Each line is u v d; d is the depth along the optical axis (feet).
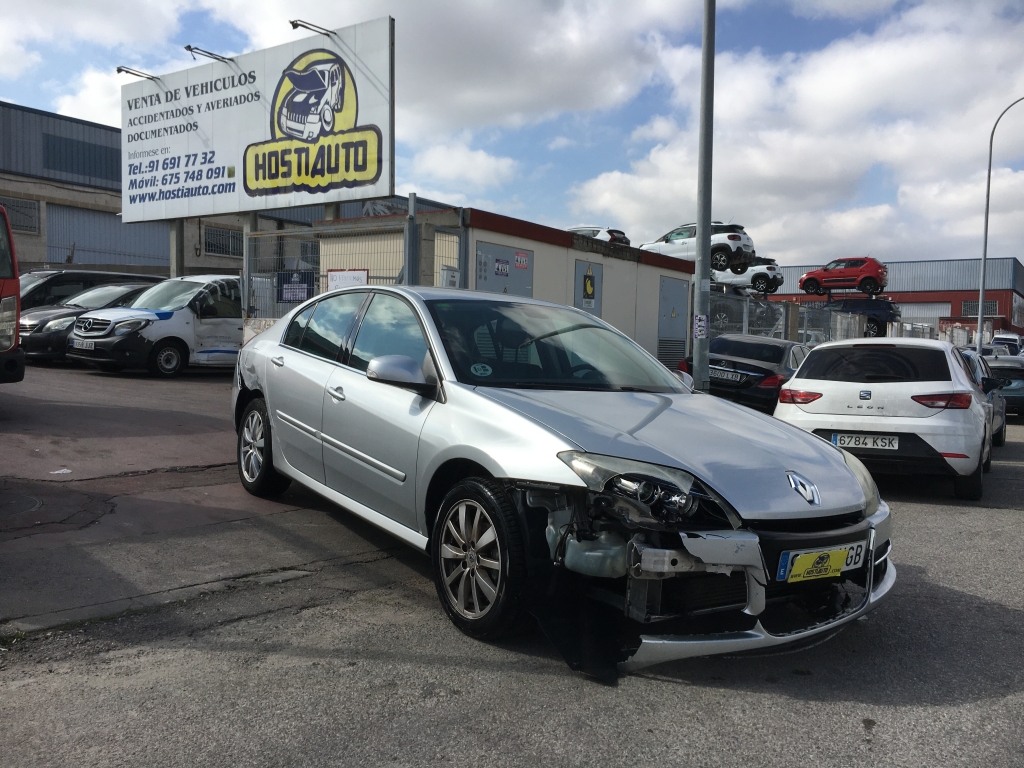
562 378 13.94
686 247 89.81
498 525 11.08
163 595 12.80
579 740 8.99
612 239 82.99
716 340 43.52
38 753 8.27
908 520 21.38
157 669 10.33
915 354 24.39
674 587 10.11
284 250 45.85
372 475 13.98
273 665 10.60
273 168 55.72
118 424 27.27
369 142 50.37
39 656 10.49
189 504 18.26
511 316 15.20
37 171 118.11
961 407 23.12
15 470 20.10
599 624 11.14
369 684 10.14
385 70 49.29
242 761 8.29
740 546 9.95
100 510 17.20
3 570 13.30
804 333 84.48
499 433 11.47
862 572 11.39
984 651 12.10
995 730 9.57
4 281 26.32
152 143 63.93
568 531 10.57
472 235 43.88
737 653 10.10
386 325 15.20
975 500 24.21
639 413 12.39
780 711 9.91
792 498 10.57
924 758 8.87
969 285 244.01
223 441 25.84
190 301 44.29
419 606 12.97
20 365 26.91
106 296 49.11
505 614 11.03
